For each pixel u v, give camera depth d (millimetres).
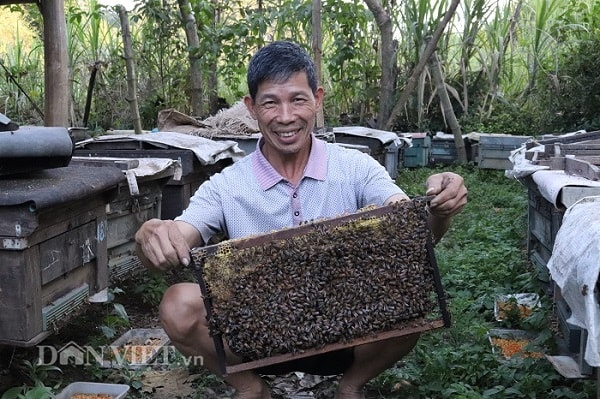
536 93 7027
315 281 1143
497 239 3561
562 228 1570
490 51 7496
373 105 7258
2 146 1524
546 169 2525
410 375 1786
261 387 1355
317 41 4164
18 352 1899
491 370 1826
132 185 2215
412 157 6445
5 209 1434
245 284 1135
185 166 2930
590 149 2684
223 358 1162
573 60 6430
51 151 1624
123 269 2355
